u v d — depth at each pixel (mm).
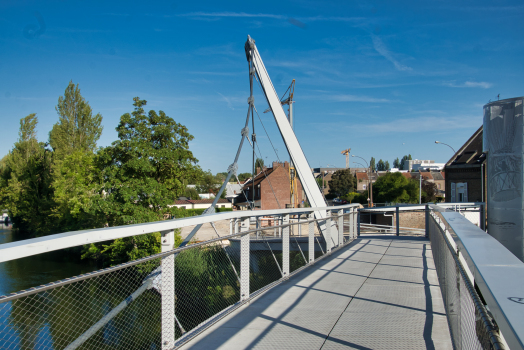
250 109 13109
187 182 29094
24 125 50312
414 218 35375
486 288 1126
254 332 3525
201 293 4559
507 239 6535
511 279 1163
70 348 2496
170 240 3148
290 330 3572
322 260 7484
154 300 3186
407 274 6105
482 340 1469
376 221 38156
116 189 25047
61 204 36312
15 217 50812
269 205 51094
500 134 6633
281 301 4590
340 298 4703
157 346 3172
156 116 26156
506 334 885
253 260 6988
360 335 3414
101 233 2408
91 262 24719
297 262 7828
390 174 47562
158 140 26938
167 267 3104
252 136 13461
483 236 2010
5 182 50906
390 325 3670
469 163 35531
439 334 3400
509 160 6480
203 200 67438
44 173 44438
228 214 4094
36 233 42719
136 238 20141
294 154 12719
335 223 10469
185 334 3404
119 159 25797
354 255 8117
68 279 2180
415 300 4551
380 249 9055
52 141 41500
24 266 21453
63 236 2152
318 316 3992
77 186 31359
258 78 13031
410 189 45531
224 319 3916
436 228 5730
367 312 4113
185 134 27797
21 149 47312
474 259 1438
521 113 6426
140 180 24469
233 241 5441
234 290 5059
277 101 12883
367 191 51906
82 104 42031
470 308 1876
